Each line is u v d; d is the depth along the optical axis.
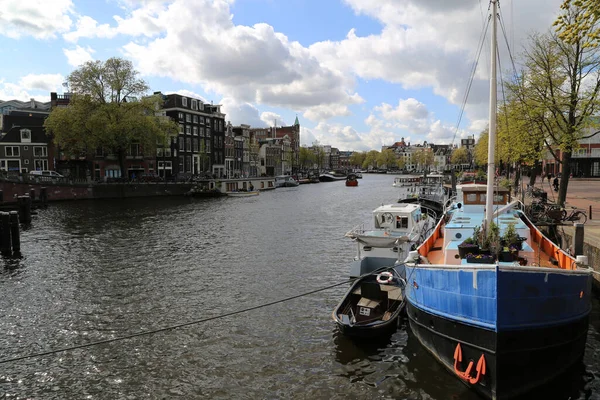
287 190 79.69
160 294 15.11
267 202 53.16
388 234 16.50
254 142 113.94
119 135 52.34
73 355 10.57
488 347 7.76
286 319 12.57
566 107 22.02
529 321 7.76
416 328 9.80
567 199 29.72
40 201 43.91
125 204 48.81
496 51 9.08
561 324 8.08
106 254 21.56
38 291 15.58
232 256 21.02
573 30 9.89
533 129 24.64
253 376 9.38
